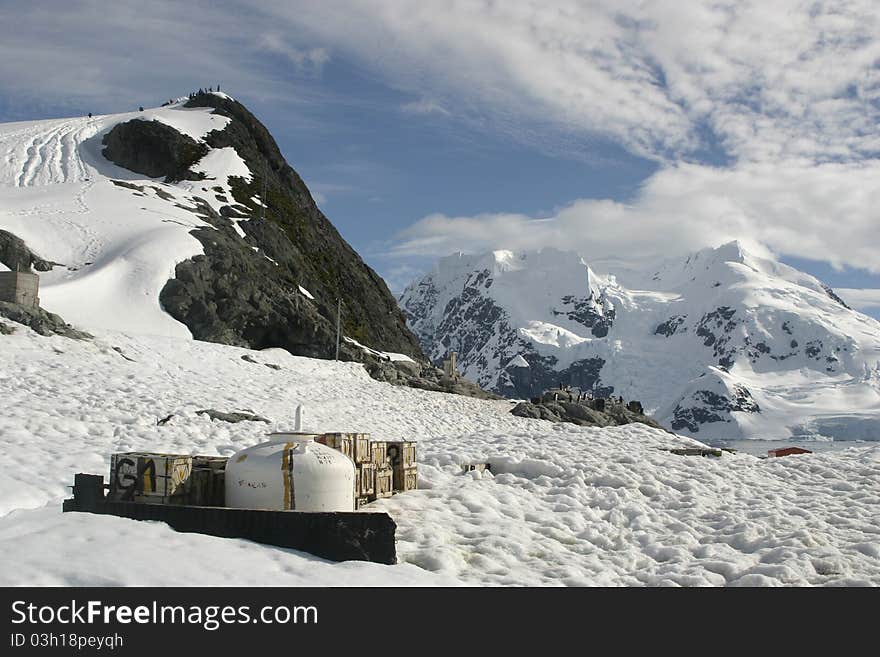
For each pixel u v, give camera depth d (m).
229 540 8.90
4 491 11.39
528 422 47.12
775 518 13.05
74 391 25.06
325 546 8.89
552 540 11.27
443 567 9.43
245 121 102.38
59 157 93.50
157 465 10.07
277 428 23.80
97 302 48.50
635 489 14.70
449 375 67.44
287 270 72.00
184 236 59.53
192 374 37.78
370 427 32.66
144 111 110.44
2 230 53.06
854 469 17.59
